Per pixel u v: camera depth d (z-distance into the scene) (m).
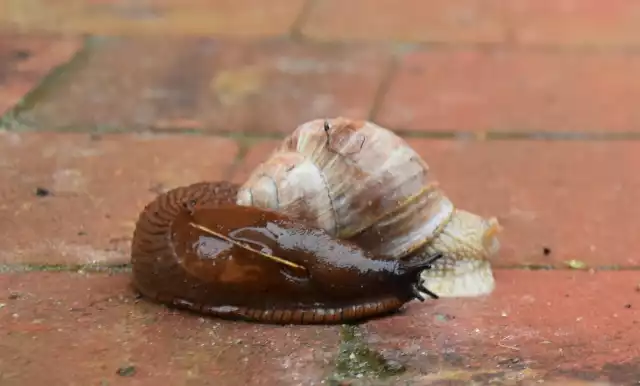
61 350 0.43
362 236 0.44
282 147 0.45
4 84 0.58
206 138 0.54
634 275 0.46
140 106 0.57
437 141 0.54
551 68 0.61
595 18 0.69
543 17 0.69
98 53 0.62
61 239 0.47
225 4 0.72
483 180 0.51
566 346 0.43
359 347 0.43
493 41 0.64
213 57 0.62
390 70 0.61
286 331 0.43
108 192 0.50
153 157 0.53
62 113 0.56
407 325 0.43
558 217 0.49
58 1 0.71
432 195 0.45
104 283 0.45
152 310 0.44
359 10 0.71
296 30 0.66
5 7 0.69
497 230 0.46
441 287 0.45
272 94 0.58
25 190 0.50
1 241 0.47
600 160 0.53
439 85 0.59
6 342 0.43
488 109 0.57
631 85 0.59
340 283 0.43
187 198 0.45
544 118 0.56
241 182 0.51
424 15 0.70
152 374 0.42
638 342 0.43
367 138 0.44
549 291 0.45
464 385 0.42
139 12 0.69
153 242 0.44
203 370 0.42
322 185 0.44
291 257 0.43
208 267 0.43
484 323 0.44
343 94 0.58
